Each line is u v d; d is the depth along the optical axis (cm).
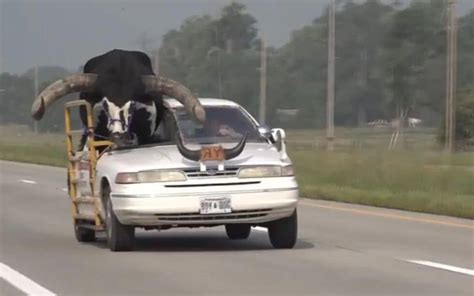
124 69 2898
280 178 2795
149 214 2728
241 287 2281
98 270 2561
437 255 2839
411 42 16388
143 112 2970
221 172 2758
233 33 17088
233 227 3253
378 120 16762
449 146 10150
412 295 2181
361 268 2570
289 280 2377
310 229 3609
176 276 2445
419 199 4631
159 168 2741
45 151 11944
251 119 3056
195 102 2920
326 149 9244
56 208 4706
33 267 2636
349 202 4912
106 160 2906
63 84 2908
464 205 4284
